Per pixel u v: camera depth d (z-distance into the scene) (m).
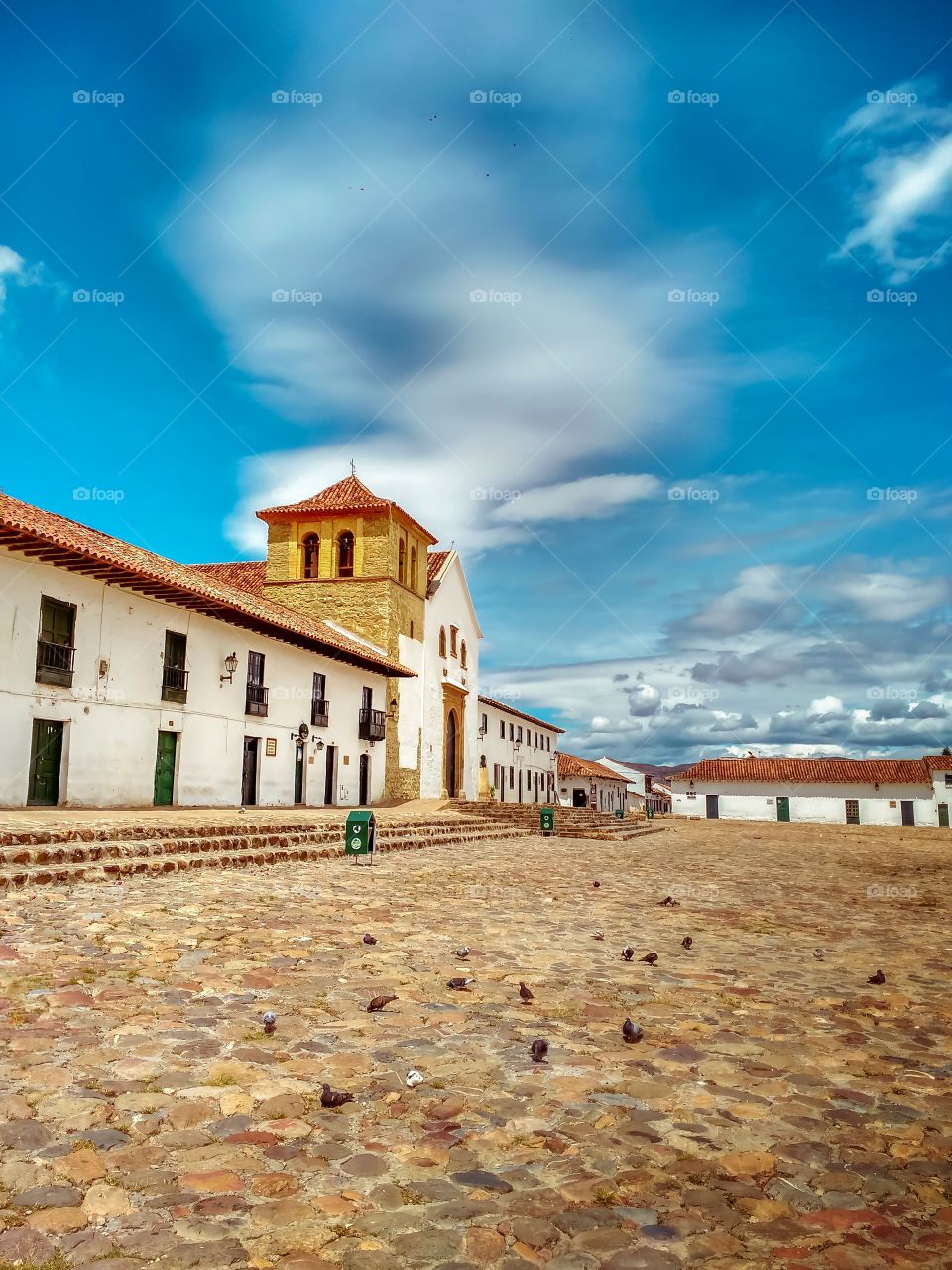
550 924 9.26
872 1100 4.12
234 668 25.84
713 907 11.52
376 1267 2.60
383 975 6.27
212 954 6.73
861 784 68.00
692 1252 2.73
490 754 53.66
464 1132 3.60
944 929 9.99
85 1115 3.58
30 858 10.62
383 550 37.69
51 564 19.33
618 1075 4.37
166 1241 2.69
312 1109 3.78
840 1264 2.68
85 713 20.34
